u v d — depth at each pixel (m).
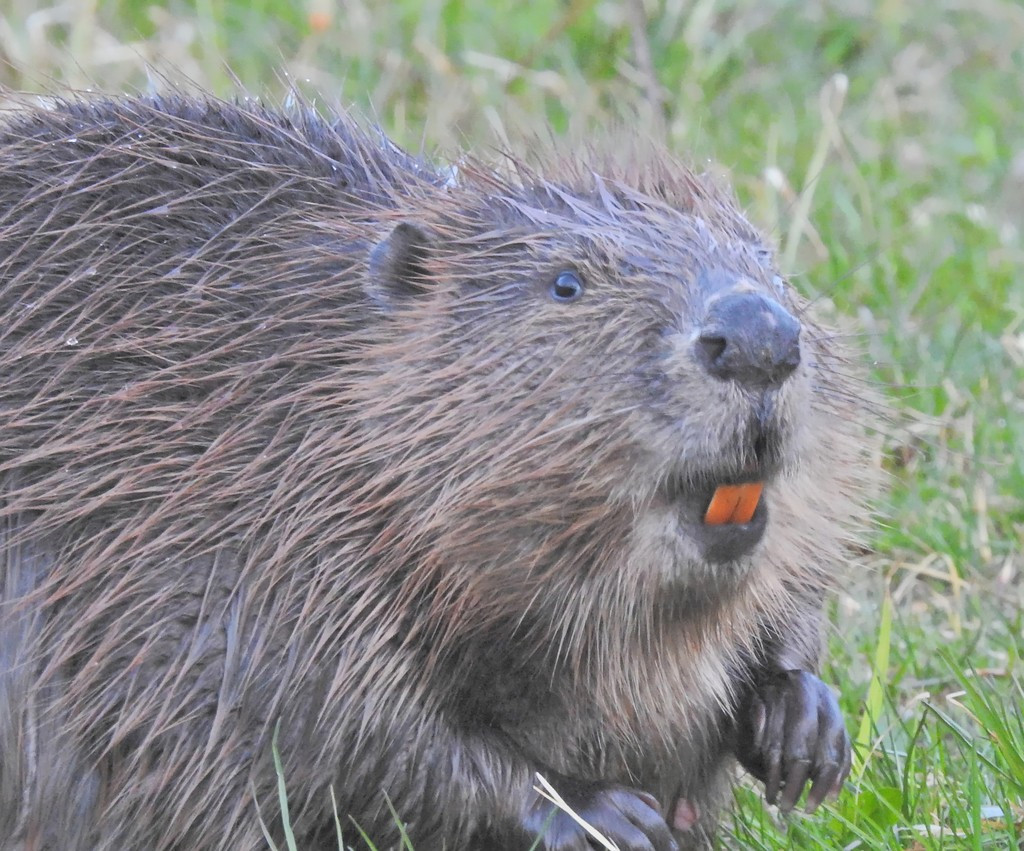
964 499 10.97
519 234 7.11
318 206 7.77
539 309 6.87
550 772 7.17
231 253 7.62
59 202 7.81
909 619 9.96
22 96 11.27
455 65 15.20
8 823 7.34
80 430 7.31
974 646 9.40
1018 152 15.29
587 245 6.89
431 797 7.05
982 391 11.64
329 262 7.52
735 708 7.71
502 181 7.53
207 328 7.39
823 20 17.09
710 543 6.64
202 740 7.09
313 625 7.03
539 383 6.79
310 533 7.07
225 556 7.13
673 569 6.69
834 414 7.49
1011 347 11.96
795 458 6.63
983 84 16.72
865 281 12.66
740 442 6.39
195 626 7.10
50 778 7.23
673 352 6.50
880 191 13.94
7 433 7.43
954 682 9.20
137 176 7.87
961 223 13.80
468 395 6.89
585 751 7.43
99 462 7.33
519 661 7.10
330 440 7.07
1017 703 8.55
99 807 7.21
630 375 6.60
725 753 7.80
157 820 7.18
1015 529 10.74
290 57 15.30
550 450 6.70
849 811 7.87
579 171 7.70
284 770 7.05
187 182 7.86
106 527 7.26
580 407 6.66
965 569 10.40
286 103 8.91
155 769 7.14
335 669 7.01
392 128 14.05
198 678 7.09
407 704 7.03
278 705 7.03
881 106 15.78
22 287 7.66
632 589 6.79
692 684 7.29
